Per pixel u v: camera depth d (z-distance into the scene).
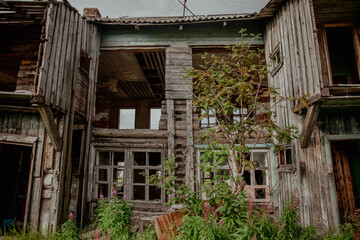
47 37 5.16
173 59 7.33
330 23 5.85
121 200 4.87
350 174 7.05
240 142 4.64
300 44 5.12
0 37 7.04
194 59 8.85
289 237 3.70
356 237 4.03
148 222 6.12
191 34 7.53
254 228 3.51
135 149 6.92
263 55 7.94
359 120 5.49
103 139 6.96
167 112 6.92
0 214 7.25
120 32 7.66
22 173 7.84
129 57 8.70
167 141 6.87
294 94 5.38
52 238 4.60
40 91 4.88
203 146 6.67
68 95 5.91
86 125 6.85
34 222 5.38
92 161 6.86
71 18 6.12
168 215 4.59
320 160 5.13
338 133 5.37
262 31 7.50
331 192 4.96
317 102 4.62
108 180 6.83
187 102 7.00
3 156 7.50
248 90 4.27
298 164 5.24
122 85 11.18
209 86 4.98
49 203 5.50
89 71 7.10
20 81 6.71
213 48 7.53
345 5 5.32
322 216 4.85
